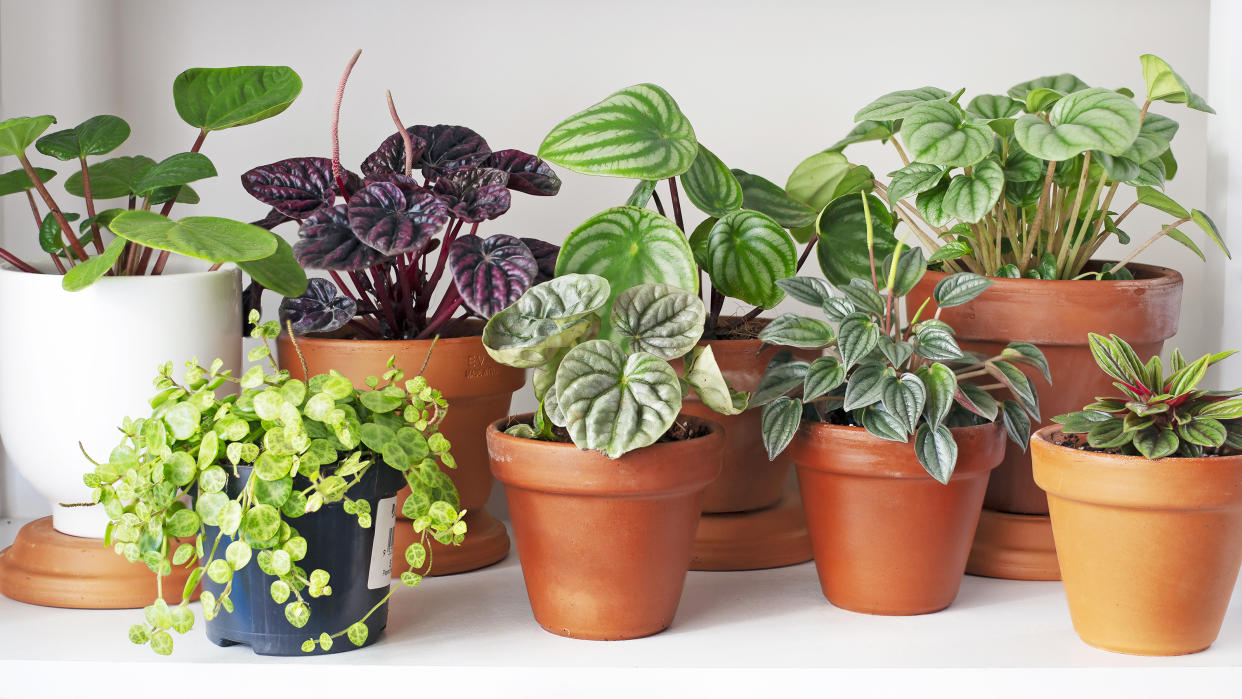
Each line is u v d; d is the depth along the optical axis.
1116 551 0.91
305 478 0.89
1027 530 1.15
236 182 1.42
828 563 1.05
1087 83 1.38
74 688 0.92
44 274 1.02
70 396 1.02
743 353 1.11
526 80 1.42
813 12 1.41
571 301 0.94
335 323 1.08
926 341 0.97
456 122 1.42
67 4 1.36
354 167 1.42
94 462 0.93
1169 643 0.92
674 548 0.96
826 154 1.21
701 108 1.43
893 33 1.41
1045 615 1.04
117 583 1.05
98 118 1.12
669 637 0.98
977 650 0.95
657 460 0.91
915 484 0.99
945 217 1.02
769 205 1.21
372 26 1.40
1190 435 0.89
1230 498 0.86
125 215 0.98
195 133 1.40
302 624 0.88
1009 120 1.07
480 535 1.20
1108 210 1.34
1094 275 1.22
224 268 1.11
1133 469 0.87
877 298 0.99
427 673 0.91
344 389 0.89
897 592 1.03
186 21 1.39
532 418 1.04
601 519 0.93
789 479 1.42
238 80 1.11
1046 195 1.14
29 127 0.99
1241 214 1.16
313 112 1.41
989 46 1.41
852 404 0.94
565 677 0.91
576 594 0.96
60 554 1.06
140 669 0.91
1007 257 1.20
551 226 1.44
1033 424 1.11
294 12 1.40
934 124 1.03
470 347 1.09
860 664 0.92
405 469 0.89
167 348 1.03
